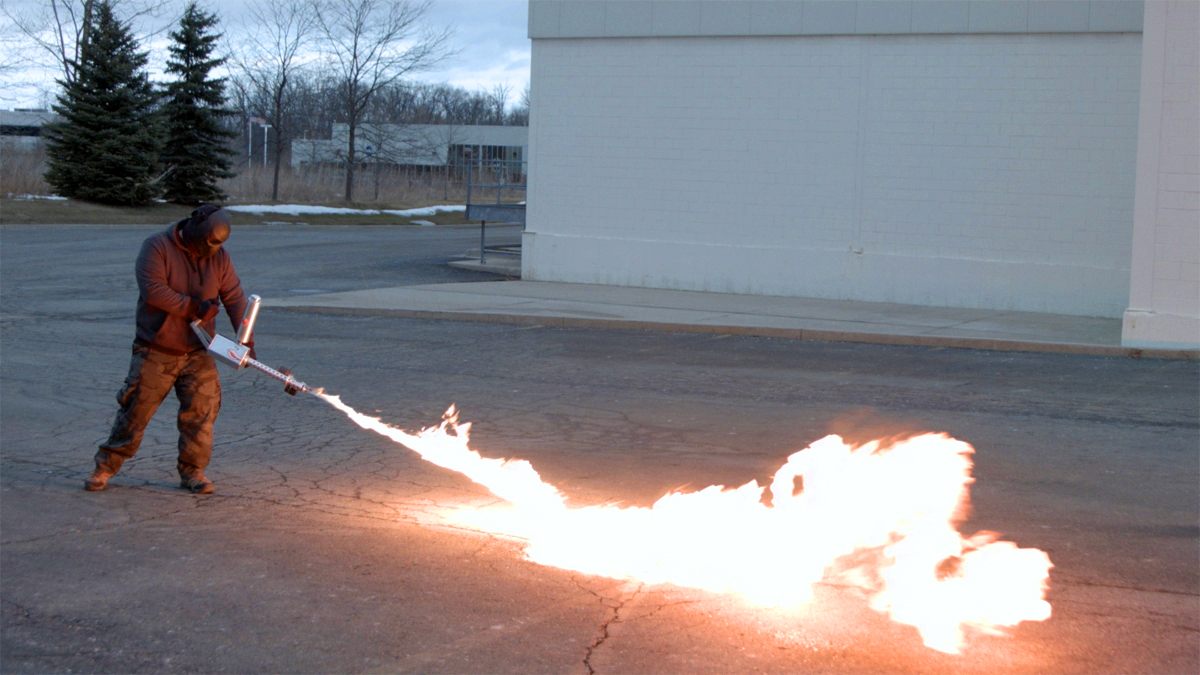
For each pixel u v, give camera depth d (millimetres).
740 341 13852
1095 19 16375
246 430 8148
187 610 4492
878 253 18188
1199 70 12344
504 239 34812
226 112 41844
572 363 11812
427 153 62562
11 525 5656
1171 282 12641
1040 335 13953
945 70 17438
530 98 20516
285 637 4219
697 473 6941
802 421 8766
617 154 20016
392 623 4359
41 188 38312
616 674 3902
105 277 20172
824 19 18062
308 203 45875
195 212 6043
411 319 15688
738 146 19062
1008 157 17188
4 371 10758
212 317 6074
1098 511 6098
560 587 4777
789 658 4051
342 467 7004
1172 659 4062
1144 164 12672
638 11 19391
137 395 6160
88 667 3951
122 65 37594
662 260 19844
